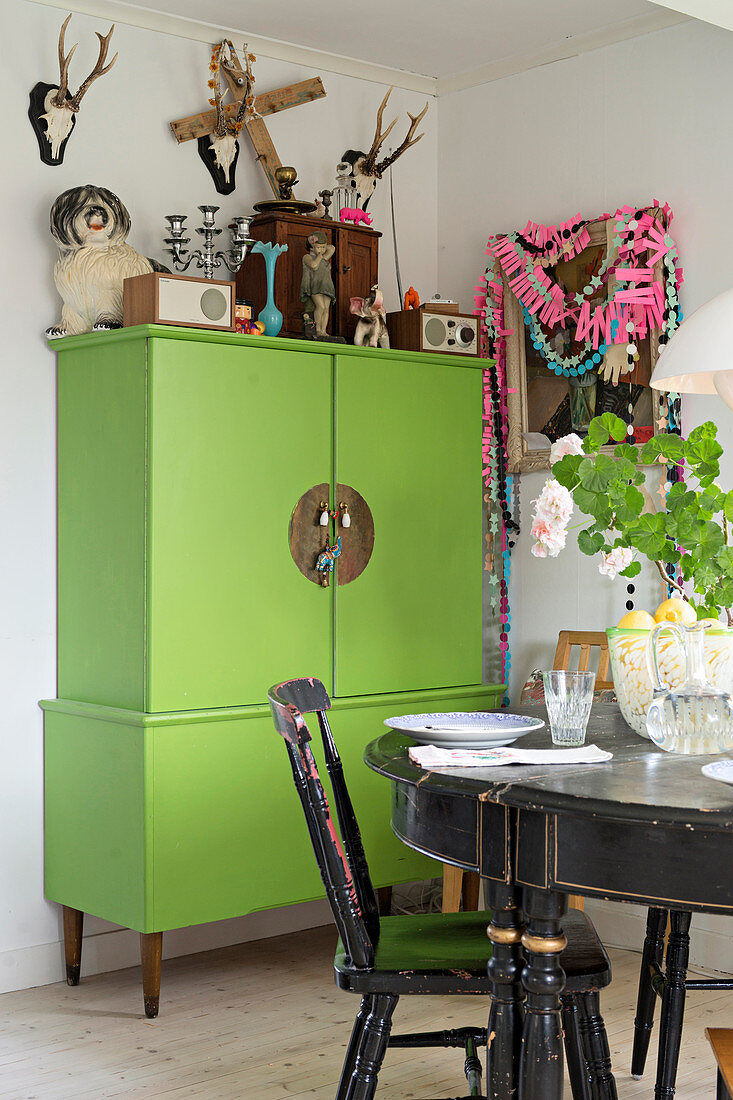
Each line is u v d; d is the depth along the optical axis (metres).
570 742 2.07
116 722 3.19
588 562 3.98
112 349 3.27
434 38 4.02
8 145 3.45
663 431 3.71
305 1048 2.98
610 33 3.91
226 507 3.28
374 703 3.59
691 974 3.51
